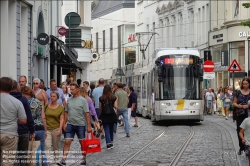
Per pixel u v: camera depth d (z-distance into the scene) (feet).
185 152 83.76
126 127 110.01
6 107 50.34
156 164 71.56
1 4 109.70
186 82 141.38
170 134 115.03
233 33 226.79
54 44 159.43
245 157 76.28
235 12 229.66
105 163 72.38
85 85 104.73
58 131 67.51
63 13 239.09
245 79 75.72
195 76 141.79
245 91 76.07
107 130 88.02
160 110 141.49
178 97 140.87
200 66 142.51
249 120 58.65
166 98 141.08
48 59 152.56
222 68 236.22
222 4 240.32
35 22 133.69
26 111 54.24
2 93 50.80
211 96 196.85
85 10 240.12
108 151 85.61
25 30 125.70
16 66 115.75
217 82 242.58
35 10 133.49
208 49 252.62
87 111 69.36
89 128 69.67
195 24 273.75
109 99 87.66
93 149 69.05
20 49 121.19
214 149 87.20
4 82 50.67
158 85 142.41
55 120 67.82
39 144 56.95
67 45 152.15
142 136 111.24
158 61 142.51
